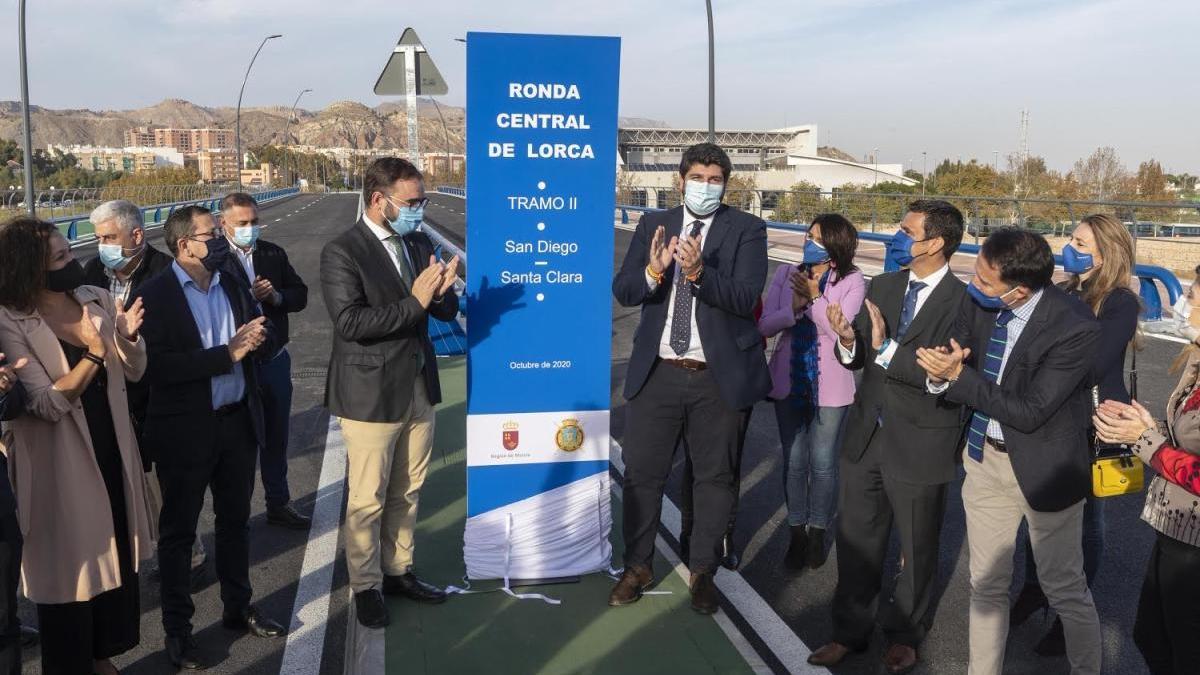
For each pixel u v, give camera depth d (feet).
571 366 13.78
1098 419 9.29
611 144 13.26
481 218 13.12
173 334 11.86
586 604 13.38
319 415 24.91
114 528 10.78
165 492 12.00
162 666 12.26
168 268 12.28
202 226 12.14
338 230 104.01
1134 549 15.70
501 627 12.67
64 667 10.62
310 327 39.11
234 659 12.48
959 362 10.03
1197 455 8.48
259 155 579.48
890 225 71.20
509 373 13.64
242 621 13.16
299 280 17.08
